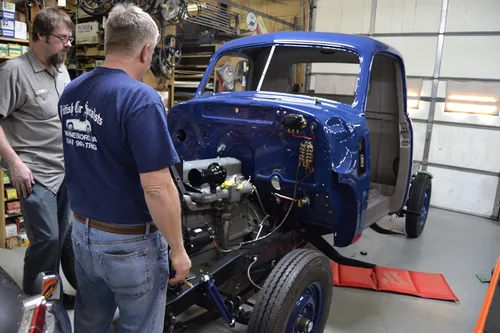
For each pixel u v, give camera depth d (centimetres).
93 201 155
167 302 192
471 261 416
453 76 609
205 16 602
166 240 150
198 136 282
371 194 384
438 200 641
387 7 651
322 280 234
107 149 146
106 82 147
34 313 161
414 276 365
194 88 659
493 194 596
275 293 207
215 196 222
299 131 234
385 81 377
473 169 608
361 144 265
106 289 175
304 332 225
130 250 152
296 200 251
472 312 316
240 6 672
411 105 646
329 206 246
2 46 354
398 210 405
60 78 258
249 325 209
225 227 237
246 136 259
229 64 535
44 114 246
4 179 379
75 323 183
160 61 523
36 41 237
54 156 254
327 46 297
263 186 262
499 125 581
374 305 319
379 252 428
